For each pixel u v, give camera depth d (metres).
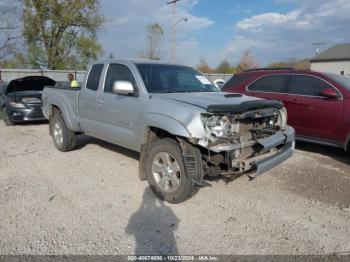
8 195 4.25
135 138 4.53
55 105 6.43
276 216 3.75
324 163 5.83
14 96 9.58
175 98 4.05
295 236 3.32
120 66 4.96
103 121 5.21
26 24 28.38
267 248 3.10
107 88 5.11
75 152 6.39
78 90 5.81
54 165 5.57
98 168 5.40
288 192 4.46
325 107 5.98
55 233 3.32
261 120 4.07
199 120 3.54
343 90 5.85
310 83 6.34
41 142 7.41
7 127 9.62
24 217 3.65
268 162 3.78
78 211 3.82
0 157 6.07
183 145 3.77
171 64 5.28
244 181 4.84
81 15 29.47
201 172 3.74
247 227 3.49
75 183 4.71
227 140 3.54
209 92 4.89
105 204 4.02
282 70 6.88
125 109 4.62
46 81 11.22
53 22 28.86
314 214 3.81
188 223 3.56
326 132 6.04
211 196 4.29
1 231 3.34
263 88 7.05
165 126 3.87
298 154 6.43
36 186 4.58
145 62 4.96
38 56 29.45
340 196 4.36
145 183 4.73
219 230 3.42
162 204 4.03
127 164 5.61
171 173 3.99
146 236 3.29
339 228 3.49
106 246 3.10
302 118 6.37
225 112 3.53
